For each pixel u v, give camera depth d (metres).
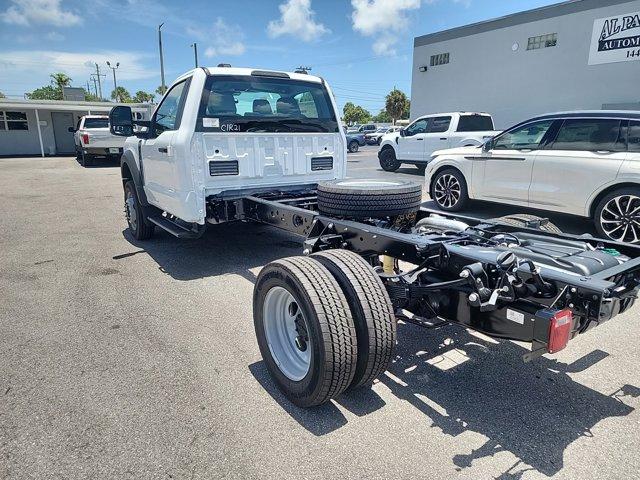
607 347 3.42
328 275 2.54
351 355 2.43
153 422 2.55
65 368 3.13
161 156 5.09
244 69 4.98
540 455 2.29
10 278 5.05
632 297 2.57
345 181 4.04
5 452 2.31
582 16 17.20
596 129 6.19
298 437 2.42
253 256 5.84
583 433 2.46
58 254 6.00
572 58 17.77
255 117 5.00
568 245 3.03
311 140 5.46
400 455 2.29
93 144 18.67
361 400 2.76
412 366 3.15
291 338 2.86
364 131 41.06
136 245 6.42
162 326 3.80
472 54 21.11
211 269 5.33
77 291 4.63
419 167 16.14
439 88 22.92
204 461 2.25
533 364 3.17
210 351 3.37
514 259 2.33
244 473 2.17
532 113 19.42
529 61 19.12
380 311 2.49
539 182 6.79
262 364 3.19
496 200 7.52
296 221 4.11
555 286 2.30
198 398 2.78
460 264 2.65
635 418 2.58
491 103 20.81
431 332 3.64
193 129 4.62
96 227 7.64
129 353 3.34
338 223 3.49
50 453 2.31
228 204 4.94
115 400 2.75
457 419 2.58
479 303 2.40
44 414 2.62
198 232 4.96
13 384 2.94
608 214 6.11
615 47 16.55
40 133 25.33
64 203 10.06
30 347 3.44
